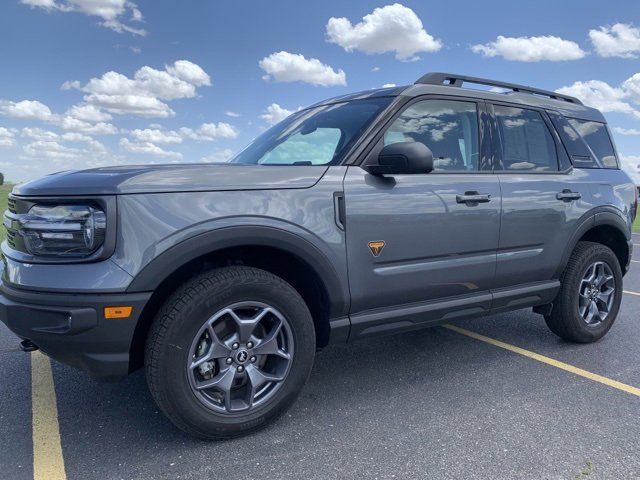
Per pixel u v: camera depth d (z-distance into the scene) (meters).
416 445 2.68
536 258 3.80
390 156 2.84
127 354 2.39
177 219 2.41
